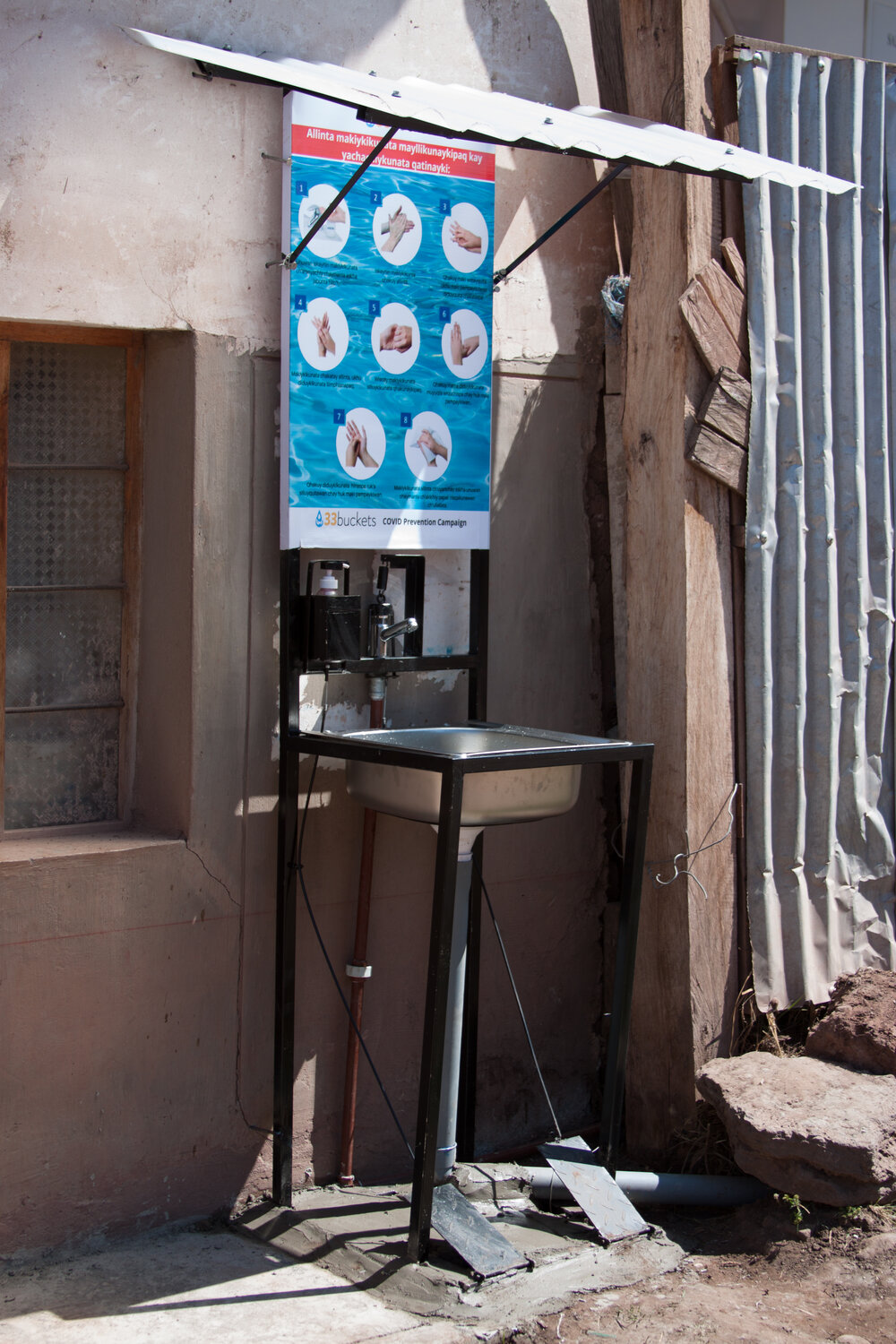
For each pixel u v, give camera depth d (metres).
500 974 3.65
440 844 2.69
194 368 2.98
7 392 2.97
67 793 3.14
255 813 3.16
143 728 3.19
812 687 3.59
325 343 3.10
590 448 3.75
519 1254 2.85
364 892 3.26
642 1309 2.72
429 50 3.33
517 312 3.57
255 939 3.20
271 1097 3.26
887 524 3.73
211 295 3.00
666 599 3.39
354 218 3.13
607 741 3.10
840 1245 2.89
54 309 2.80
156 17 2.88
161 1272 2.88
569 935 3.79
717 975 3.43
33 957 2.86
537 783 2.97
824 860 3.60
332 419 3.12
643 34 3.41
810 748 3.60
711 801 3.41
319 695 3.29
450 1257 2.87
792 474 3.50
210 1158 3.16
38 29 2.73
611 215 3.76
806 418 3.54
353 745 2.89
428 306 3.27
